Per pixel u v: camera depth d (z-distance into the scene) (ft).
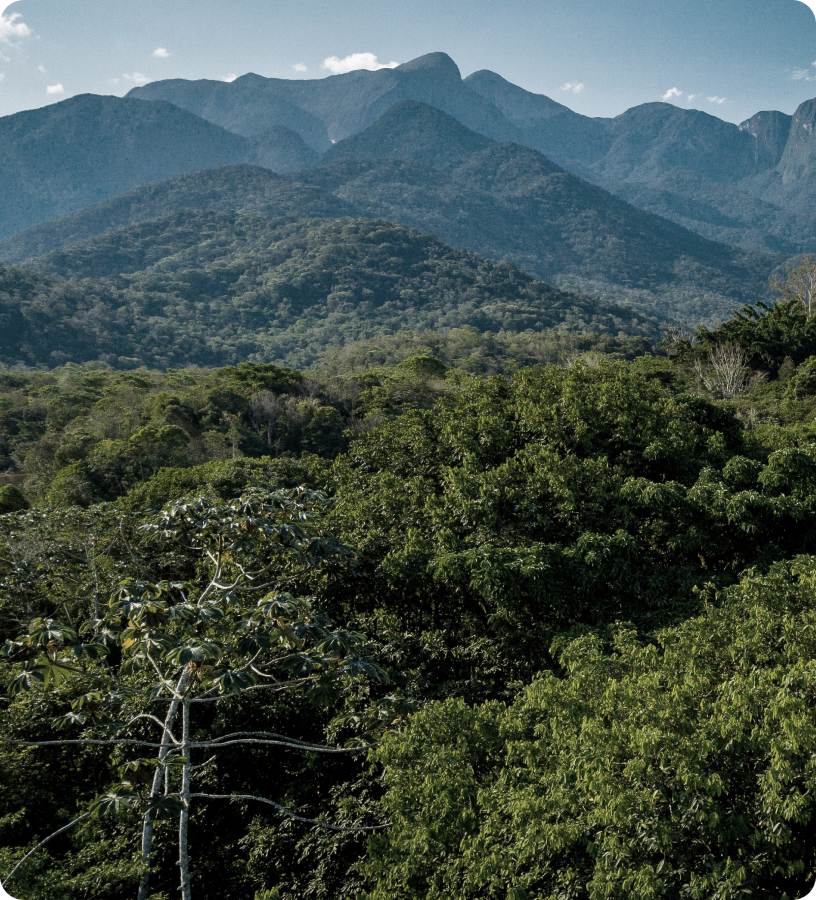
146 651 27.22
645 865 19.63
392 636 42.80
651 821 20.48
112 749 40.57
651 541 48.16
